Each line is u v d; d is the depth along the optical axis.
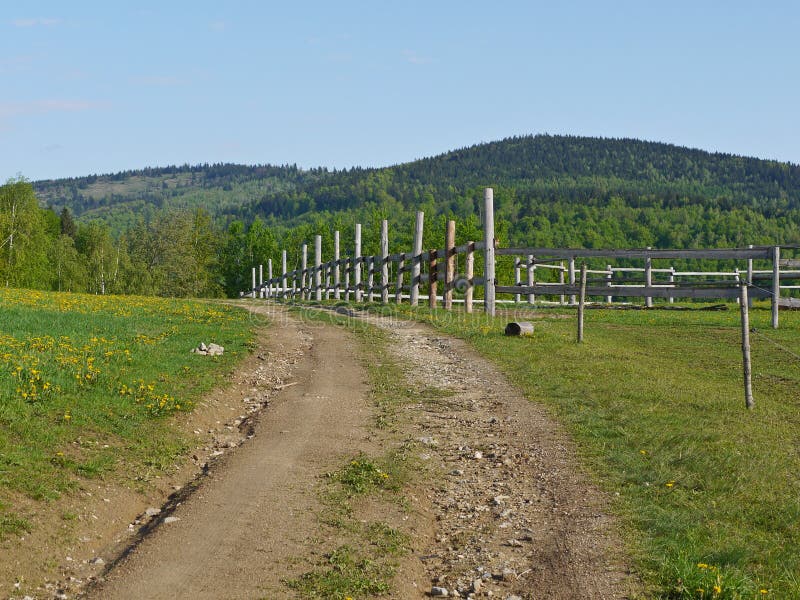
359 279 29.34
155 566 6.28
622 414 10.54
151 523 7.34
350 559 6.45
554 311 22.38
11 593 5.74
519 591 6.04
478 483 8.48
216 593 5.85
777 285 17.77
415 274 24.02
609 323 19.66
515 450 9.48
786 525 6.78
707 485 7.82
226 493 7.92
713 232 182.25
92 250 97.81
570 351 15.03
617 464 8.65
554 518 7.37
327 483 8.26
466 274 21.55
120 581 6.02
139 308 22.50
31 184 73.19
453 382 13.18
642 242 179.88
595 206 197.75
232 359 14.36
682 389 11.91
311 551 6.61
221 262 107.00
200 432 10.12
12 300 21.92
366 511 7.55
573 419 10.48
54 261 86.69
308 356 15.65
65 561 6.39
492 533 7.16
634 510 7.31
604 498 7.71
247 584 5.99
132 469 8.38
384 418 10.95
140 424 9.69
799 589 5.57
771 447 8.98
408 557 6.66
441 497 8.13
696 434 9.41
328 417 11.01
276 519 7.27
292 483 8.24
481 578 6.27
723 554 6.14
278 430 10.35
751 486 7.73
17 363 10.89
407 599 5.92
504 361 14.45
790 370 13.38
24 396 9.44
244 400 12.08
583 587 5.95
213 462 9.08
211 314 21.84
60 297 25.42
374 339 17.66
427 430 10.46
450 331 18.22
